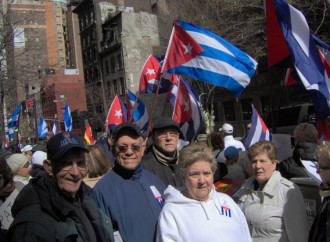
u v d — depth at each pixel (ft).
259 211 11.01
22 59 48.26
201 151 9.18
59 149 7.66
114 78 160.15
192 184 9.05
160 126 13.42
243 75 18.63
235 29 76.07
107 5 173.06
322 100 15.31
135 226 9.91
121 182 10.36
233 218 9.12
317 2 56.75
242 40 72.74
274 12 15.69
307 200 11.71
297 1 58.59
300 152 13.58
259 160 11.07
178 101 22.18
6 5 48.37
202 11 78.54
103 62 168.66
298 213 10.68
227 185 14.10
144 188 10.53
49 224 7.23
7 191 11.21
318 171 9.73
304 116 43.45
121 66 154.20
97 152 13.60
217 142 19.84
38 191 7.53
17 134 55.36
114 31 157.69
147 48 152.97
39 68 49.96
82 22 185.68
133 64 151.53
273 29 15.85
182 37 18.80
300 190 11.55
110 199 10.05
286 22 15.43
